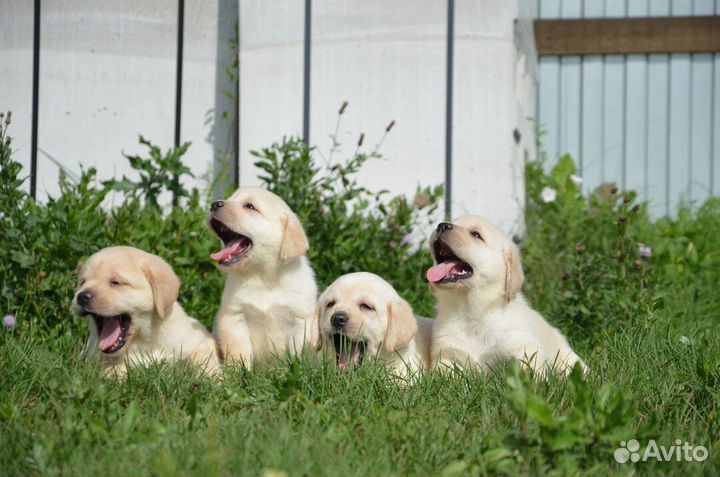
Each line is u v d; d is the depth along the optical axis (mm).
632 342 5727
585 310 6695
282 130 8250
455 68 8125
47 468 3693
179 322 5648
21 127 8500
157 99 8656
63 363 4996
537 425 4203
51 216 6406
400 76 8180
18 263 6242
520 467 3783
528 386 4211
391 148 8203
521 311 5969
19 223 6320
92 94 8578
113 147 8594
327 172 8219
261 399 4629
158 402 4496
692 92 11039
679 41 10922
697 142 11047
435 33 8148
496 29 8086
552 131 11312
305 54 8227
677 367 5277
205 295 6855
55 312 6172
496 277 5773
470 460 3867
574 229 9133
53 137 8531
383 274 7188
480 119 8117
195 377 4926
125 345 5414
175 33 8656
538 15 11234
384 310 5676
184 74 8664
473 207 8133
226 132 8688
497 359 5742
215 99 8688
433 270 5844
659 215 11055
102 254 5453
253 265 5855
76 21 8531
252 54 8250
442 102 8156
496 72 8094
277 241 5844
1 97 8484
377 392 4746
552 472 3701
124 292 5320
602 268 6988
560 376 5086
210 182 8648
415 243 7926
